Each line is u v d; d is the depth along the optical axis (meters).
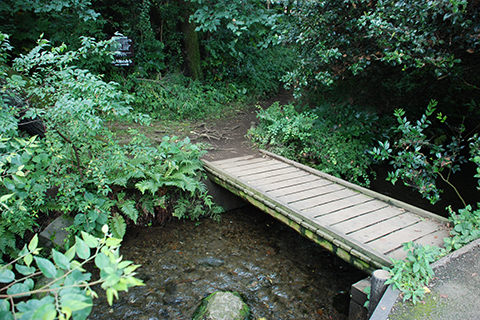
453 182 6.36
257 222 5.32
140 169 4.65
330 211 3.82
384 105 6.70
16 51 6.33
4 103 3.46
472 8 3.44
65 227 4.12
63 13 6.48
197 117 8.13
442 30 3.86
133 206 4.54
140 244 4.57
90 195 4.13
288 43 6.05
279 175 5.17
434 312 2.09
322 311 3.32
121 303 3.41
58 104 3.42
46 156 3.85
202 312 3.16
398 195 6.13
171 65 9.19
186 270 4.00
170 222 5.20
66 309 0.93
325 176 5.05
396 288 2.27
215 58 9.82
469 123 6.85
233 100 9.70
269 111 7.46
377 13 4.32
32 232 4.12
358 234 3.25
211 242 4.67
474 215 3.08
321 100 7.38
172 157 5.07
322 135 6.72
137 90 7.64
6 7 5.40
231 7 6.50
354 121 6.61
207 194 5.45
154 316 3.23
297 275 3.93
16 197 3.62
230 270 4.01
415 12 3.83
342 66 5.42
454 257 2.62
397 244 3.04
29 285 1.16
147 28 8.23
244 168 5.50
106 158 4.23
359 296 2.60
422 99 6.68
